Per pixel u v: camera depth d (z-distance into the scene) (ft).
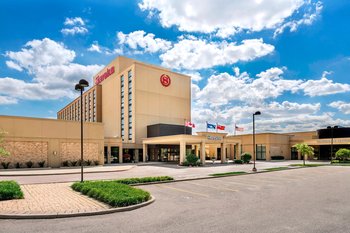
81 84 55.57
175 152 178.19
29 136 104.88
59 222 26.99
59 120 113.39
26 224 26.20
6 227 25.16
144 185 56.80
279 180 67.62
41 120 108.47
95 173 85.66
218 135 146.20
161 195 44.32
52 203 34.76
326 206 35.47
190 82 221.87
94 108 240.53
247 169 103.71
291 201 38.99
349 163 150.20
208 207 34.65
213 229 24.82
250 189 51.47
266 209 33.50
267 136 187.01
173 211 32.27
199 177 71.10
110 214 30.58
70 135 116.37
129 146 167.94
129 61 212.84
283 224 26.66
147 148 169.99
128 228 25.03
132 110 183.42
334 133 195.72
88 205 33.68
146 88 189.78
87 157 120.57
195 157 123.24
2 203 34.42
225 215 30.27
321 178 72.90
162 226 25.73
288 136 203.72
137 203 35.06
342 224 26.78
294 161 176.35
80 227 25.29
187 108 216.33
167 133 179.32
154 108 192.85
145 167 114.11
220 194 45.44
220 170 98.02
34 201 36.01
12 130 100.94
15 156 101.24
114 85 211.41
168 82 204.85
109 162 147.95
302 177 75.51
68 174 82.12
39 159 106.73
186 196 43.37
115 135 203.41
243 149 203.00
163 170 97.96
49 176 75.56
